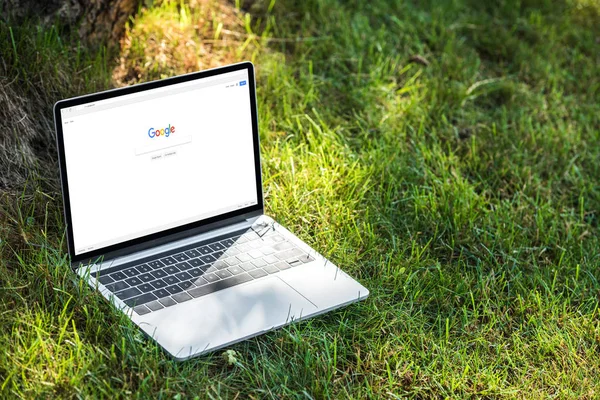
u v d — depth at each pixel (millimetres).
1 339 2453
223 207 2941
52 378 2389
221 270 2771
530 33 4820
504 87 4312
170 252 2824
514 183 3701
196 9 4133
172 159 2801
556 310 2955
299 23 4363
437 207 3406
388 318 2854
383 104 4008
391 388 2584
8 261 2723
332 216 3236
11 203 2879
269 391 2490
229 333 2531
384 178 3531
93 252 2713
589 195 3764
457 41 4570
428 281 3025
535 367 2762
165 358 2502
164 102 2752
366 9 4641
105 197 2701
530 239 3393
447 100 4125
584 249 3361
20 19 3361
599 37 4965
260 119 3674
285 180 3385
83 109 2613
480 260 3178
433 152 3744
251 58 4023
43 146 3172
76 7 3492
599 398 2639
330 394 2521
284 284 2750
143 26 3857
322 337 2699
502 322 2922
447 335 2766
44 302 2586
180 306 2607
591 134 4109
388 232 3250
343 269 3021
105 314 2607
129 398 2361
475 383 2643
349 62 4215
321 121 3697
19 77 3203
